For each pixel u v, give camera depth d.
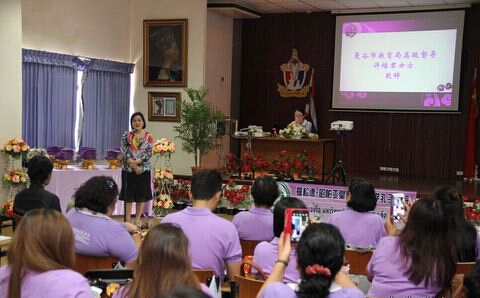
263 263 2.52
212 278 2.45
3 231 5.97
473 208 5.78
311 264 1.75
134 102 9.31
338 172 8.26
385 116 10.44
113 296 1.92
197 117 8.05
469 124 9.78
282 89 11.20
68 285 1.73
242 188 7.23
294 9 10.66
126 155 6.50
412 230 2.42
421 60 9.99
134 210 7.20
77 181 6.67
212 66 9.87
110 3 8.75
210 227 2.73
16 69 6.33
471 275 1.72
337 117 10.83
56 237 1.78
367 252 3.17
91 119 8.45
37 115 7.50
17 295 1.74
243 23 11.39
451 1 9.58
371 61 10.35
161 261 1.72
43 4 7.51
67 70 7.97
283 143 8.40
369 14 10.32
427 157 10.16
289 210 2.07
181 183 7.68
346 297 1.74
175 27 8.98
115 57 8.94
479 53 9.74
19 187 6.14
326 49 10.83
